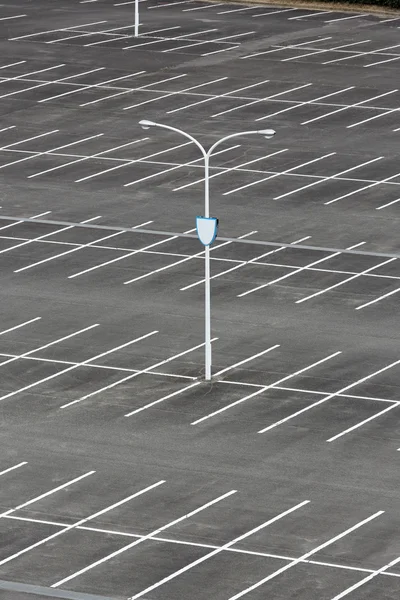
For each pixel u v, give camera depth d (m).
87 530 55.97
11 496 58.69
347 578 52.19
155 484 59.53
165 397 67.25
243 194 96.06
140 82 119.50
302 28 135.38
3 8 143.25
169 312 77.19
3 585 51.94
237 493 58.69
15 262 84.50
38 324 75.88
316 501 57.94
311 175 99.44
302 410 65.81
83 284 81.12
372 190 96.44
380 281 81.31
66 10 142.50
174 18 138.88
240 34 133.12
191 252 85.94
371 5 142.25
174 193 96.38
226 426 64.31
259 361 71.06
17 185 98.38
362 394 67.44
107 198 95.50
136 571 52.94
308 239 88.00
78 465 61.25
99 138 107.62
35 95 117.06
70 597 51.09
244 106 113.50
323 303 78.25
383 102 114.12
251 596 51.06
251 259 84.69
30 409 66.31
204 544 54.75
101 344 73.31
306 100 114.56
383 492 58.59
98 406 66.50
